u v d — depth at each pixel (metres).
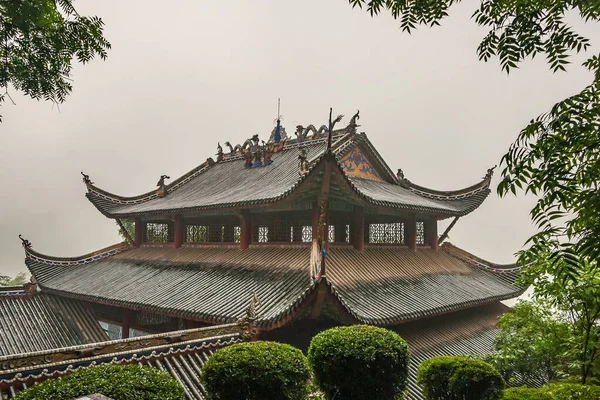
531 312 17.02
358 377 9.54
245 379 8.63
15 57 8.91
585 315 13.91
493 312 26.25
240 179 28.98
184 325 20.62
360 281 18.86
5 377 9.70
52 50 9.09
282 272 19.03
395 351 9.89
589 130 5.99
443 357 11.63
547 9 7.38
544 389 11.30
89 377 7.66
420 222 28.42
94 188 33.69
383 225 26.72
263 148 30.88
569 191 6.02
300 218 21.59
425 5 8.68
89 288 25.06
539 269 13.11
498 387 10.87
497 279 27.72
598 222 6.01
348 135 26.11
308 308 14.45
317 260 17.05
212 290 19.09
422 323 20.72
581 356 14.80
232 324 14.04
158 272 24.34
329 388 9.81
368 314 15.77
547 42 7.41
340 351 9.68
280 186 23.11
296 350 9.70
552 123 6.33
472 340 21.28
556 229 6.47
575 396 10.77
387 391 9.74
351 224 22.27
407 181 29.97
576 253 6.11
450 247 29.52
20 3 8.23
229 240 26.31
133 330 25.06
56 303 27.52
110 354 11.34
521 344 16.56
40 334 25.14
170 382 7.94
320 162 17.81
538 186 6.30
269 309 15.50
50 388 7.22
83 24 9.23
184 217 27.84
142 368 8.21
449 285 22.98
